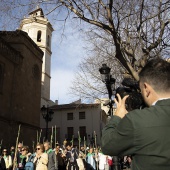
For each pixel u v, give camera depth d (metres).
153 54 13.80
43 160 8.84
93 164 14.05
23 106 28.20
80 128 51.84
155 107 1.84
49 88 60.16
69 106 53.62
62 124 52.91
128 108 2.59
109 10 10.45
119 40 11.02
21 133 26.58
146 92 2.00
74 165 12.22
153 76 1.94
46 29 62.12
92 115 52.00
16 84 27.08
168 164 1.65
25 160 11.66
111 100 9.53
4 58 25.53
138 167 1.74
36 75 32.78
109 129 1.94
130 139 1.76
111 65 19.78
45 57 60.31
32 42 31.44
